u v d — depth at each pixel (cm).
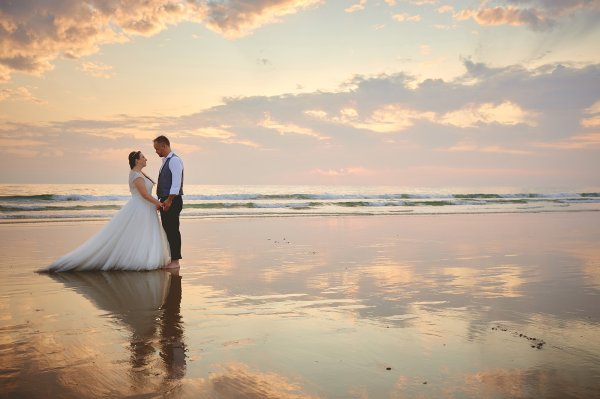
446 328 378
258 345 330
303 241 1018
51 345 325
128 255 664
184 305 455
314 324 388
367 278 605
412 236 1132
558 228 1355
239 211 2102
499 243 1001
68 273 637
